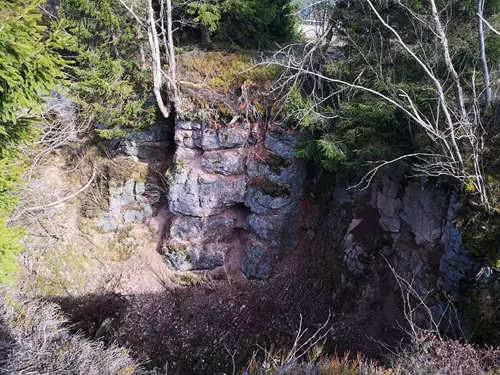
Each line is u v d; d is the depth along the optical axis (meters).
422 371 4.54
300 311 8.88
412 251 7.43
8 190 5.09
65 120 9.23
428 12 6.34
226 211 9.42
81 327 8.56
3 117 4.18
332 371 4.65
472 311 5.68
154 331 8.73
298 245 9.68
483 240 5.48
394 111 6.41
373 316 8.07
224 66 8.69
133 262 9.59
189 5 8.27
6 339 4.95
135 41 8.55
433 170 6.08
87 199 9.79
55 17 8.22
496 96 5.84
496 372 4.54
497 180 5.71
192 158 9.07
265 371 4.61
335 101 8.13
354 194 8.52
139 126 8.89
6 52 3.57
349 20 7.64
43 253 8.96
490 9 6.06
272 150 8.58
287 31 10.16
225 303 9.10
